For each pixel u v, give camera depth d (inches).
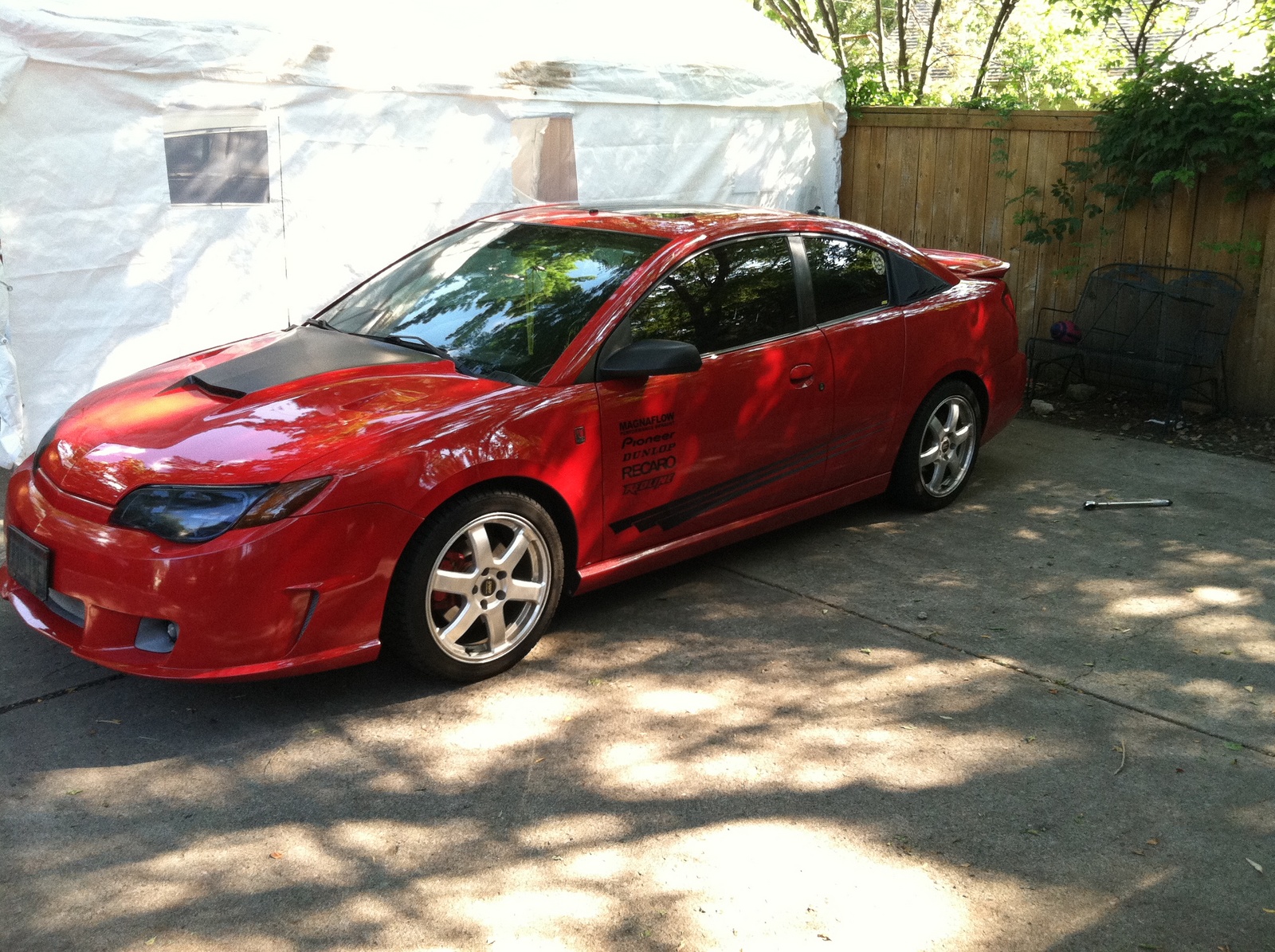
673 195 348.2
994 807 129.4
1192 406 311.1
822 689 156.2
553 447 154.7
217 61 250.2
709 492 180.1
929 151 368.5
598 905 112.0
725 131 355.9
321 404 149.6
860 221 396.5
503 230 194.5
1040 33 532.1
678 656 164.9
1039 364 331.3
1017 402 240.4
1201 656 168.4
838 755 139.6
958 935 108.6
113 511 135.9
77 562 135.9
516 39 306.8
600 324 164.4
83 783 130.1
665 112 338.6
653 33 341.1
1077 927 110.0
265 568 132.0
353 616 139.6
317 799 128.4
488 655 155.1
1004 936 108.7
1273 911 112.8
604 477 162.9
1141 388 321.4
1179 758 140.3
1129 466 263.9
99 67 234.1
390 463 139.2
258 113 261.1
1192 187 302.5
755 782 133.6
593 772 135.0
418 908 111.0
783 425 187.5
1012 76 557.9
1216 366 304.5
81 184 237.9
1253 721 149.7
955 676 160.9
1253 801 131.6
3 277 230.1
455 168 297.9
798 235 196.2
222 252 262.7
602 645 167.8
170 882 113.9
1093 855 121.2
